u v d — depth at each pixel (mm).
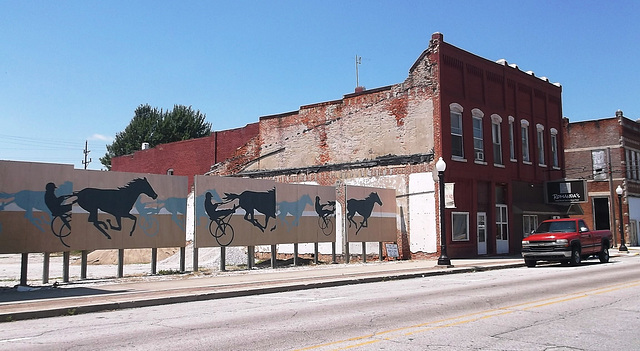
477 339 8039
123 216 18328
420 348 7465
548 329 8773
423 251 27344
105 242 17844
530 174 33625
